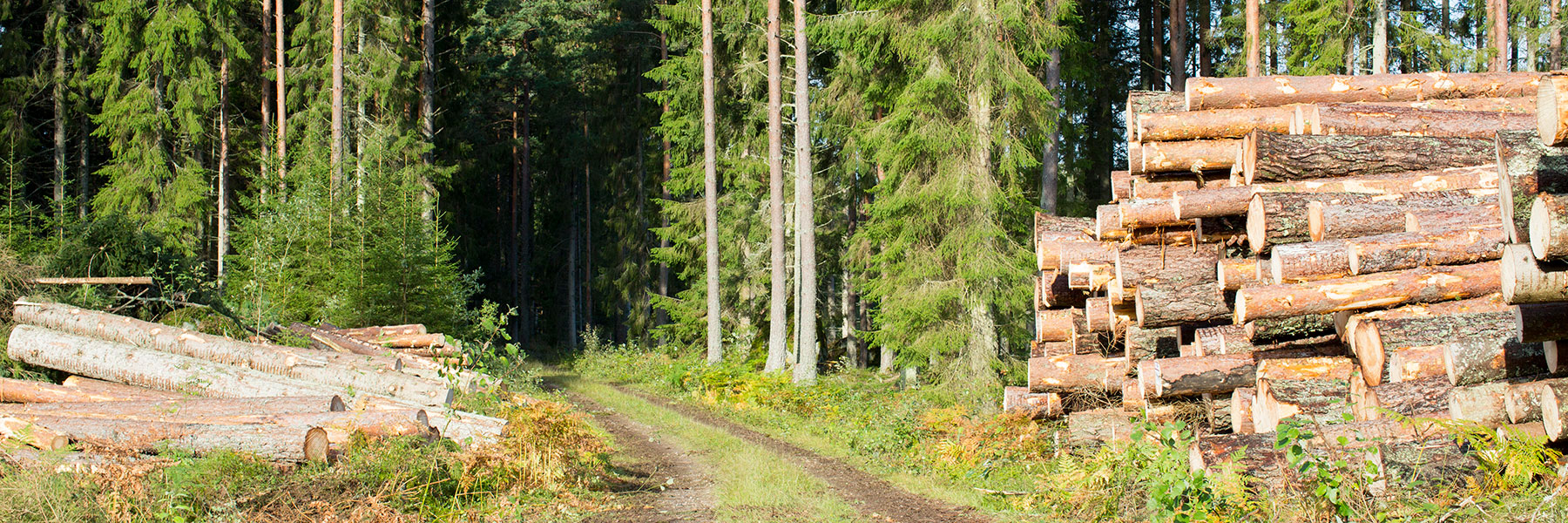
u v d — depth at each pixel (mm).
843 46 17391
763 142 24141
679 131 25469
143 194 26328
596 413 15633
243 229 21344
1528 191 5574
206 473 6812
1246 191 8320
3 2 27656
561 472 8508
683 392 20109
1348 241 7320
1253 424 7668
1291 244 7520
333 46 25656
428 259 20484
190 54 26438
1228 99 9703
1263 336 8039
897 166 15977
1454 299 7031
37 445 7293
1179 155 9469
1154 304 8930
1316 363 7785
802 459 11031
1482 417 6324
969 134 14992
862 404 15938
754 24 23219
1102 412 10078
